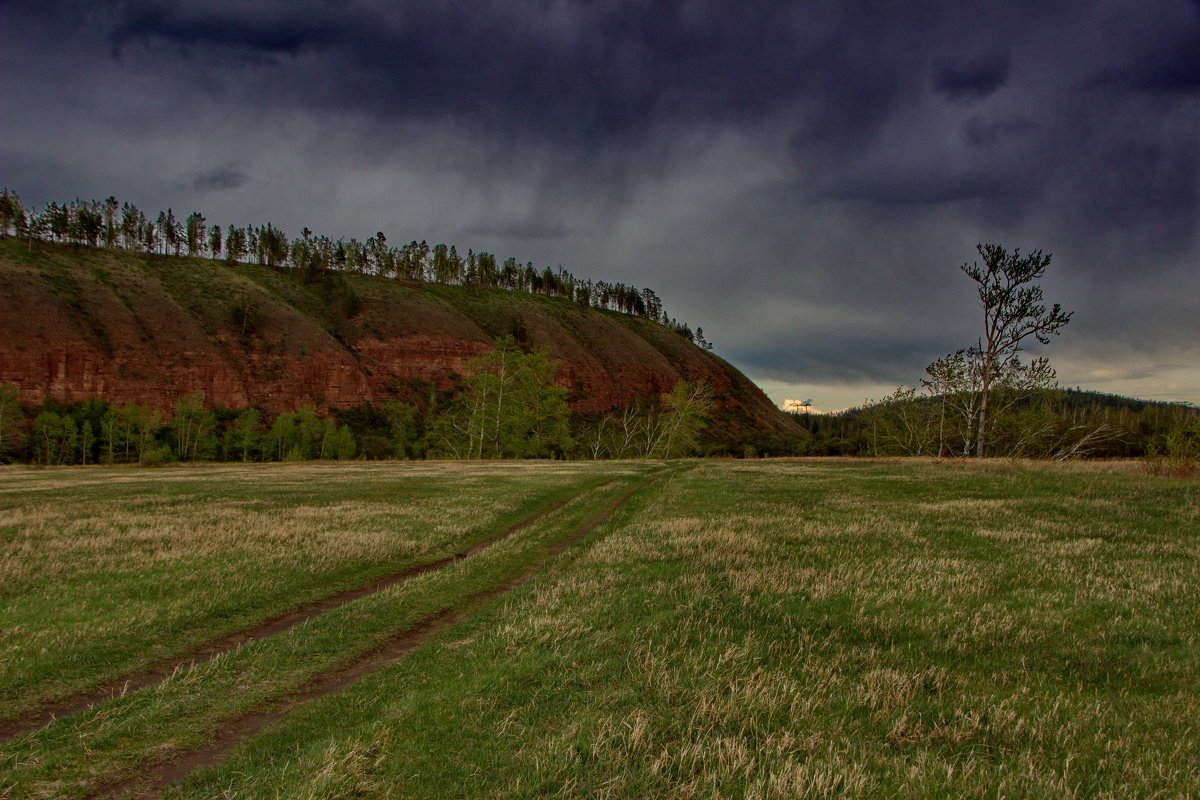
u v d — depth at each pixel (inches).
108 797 205.9
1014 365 1658.5
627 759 203.3
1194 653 285.4
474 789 192.2
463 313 7249.0
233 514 821.2
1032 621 338.6
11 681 304.8
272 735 245.8
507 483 1280.8
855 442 3801.7
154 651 356.2
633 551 566.6
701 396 2906.0
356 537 667.4
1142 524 622.5
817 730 219.1
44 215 5713.6
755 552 542.0
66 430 3228.3
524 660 300.7
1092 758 198.5
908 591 404.2
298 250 7180.1
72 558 561.6
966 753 205.2
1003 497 836.6
